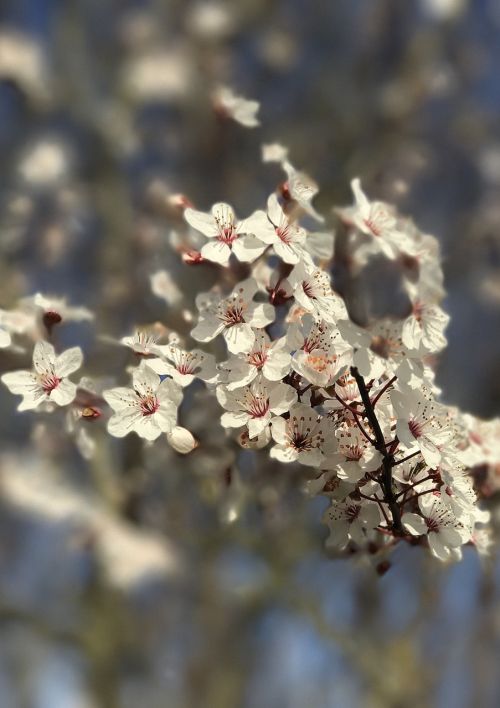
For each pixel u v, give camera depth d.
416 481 0.60
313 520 1.04
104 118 1.27
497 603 1.02
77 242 1.15
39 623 1.21
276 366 0.59
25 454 1.09
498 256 1.28
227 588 1.18
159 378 0.60
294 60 1.41
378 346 0.61
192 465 0.65
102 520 1.06
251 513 0.76
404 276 0.63
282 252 0.59
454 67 1.41
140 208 1.12
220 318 0.60
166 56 1.34
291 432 0.59
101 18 1.40
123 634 1.23
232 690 1.37
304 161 1.29
